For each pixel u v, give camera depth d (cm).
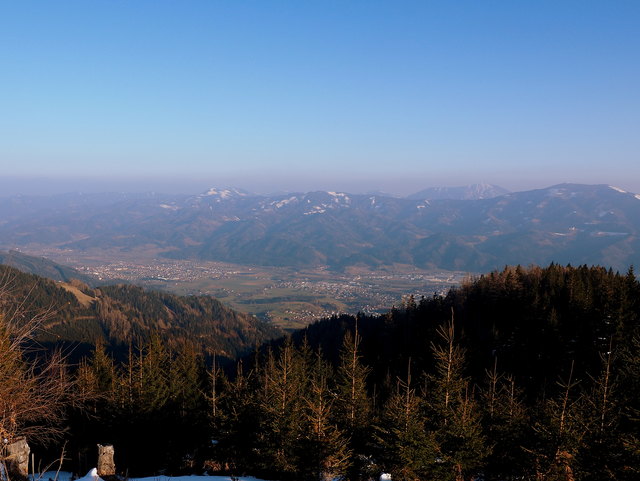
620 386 2134
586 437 2034
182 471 3497
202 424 3812
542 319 5562
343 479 2605
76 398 1420
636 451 1764
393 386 4669
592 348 4809
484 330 6475
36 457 3006
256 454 3036
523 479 2442
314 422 2622
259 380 4456
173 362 4634
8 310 1120
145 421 3553
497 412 2848
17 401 1107
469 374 4878
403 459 2236
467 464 2284
